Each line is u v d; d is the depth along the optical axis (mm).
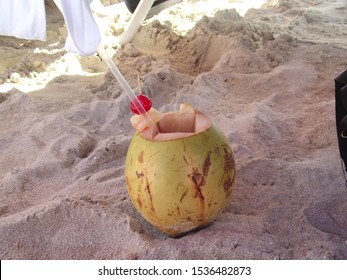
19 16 1247
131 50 1954
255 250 954
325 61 1806
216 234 987
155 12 2092
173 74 1702
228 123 1395
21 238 1029
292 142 1327
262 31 2107
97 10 2393
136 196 968
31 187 1198
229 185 980
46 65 1869
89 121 1453
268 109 1453
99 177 1196
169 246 968
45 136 1361
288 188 1142
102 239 1020
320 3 2738
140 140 961
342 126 1007
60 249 1013
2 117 1488
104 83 1673
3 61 1932
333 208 1102
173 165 932
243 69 1743
